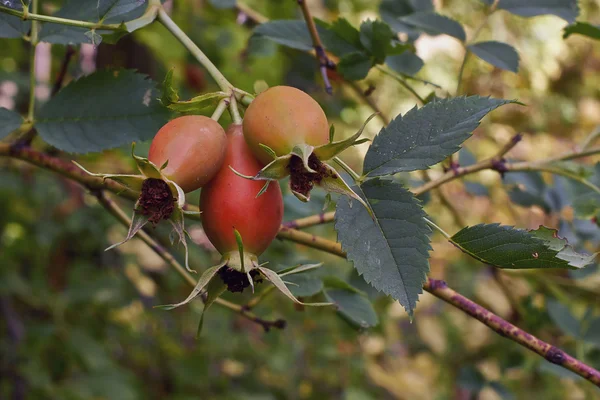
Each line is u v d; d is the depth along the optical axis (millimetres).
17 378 522
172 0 488
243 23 403
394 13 343
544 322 379
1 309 554
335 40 310
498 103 233
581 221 375
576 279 378
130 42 483
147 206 221
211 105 236
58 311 554
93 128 274
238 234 219
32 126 276
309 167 221
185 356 624
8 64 580
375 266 227
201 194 230
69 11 278
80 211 609
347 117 541
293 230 281
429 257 226
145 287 638
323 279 295
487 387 391
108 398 534
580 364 253
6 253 562
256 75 501
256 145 222
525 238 224
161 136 224
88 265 584
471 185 394
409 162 230
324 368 643
